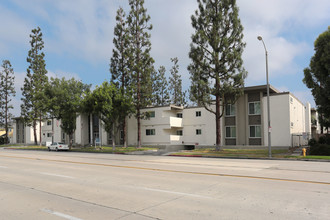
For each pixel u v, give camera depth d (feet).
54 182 34.09
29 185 32.35
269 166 49.93
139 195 25.48
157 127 137.80
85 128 168.86
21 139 227.20
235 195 24.91
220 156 78.64
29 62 179.42
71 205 22.29
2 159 72.84
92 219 18.35
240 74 91.91
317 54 85.10
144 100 125.49
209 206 21.13
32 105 178.40
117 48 130.11
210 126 123.65
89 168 49.16
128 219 18.17
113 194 26.18
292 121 106.32
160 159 70.49
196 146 130.31
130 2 125.08
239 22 96.12
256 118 108.99
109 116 114.52
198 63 96.53
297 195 24.68
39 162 62.80
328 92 81.92
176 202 22.54
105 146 146.10
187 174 39.24
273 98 105.70
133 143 148.15
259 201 22.53
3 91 213.05
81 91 145.79
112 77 130.31
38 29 181.88
